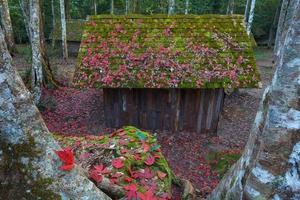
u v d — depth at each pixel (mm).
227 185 2361
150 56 7652
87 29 8359
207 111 8141
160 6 18531
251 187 1905
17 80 1888
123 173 3311
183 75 7348
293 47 1645
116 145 3949
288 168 1752
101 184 2795
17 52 16875
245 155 2172
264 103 2051
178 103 8094
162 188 3312
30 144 1903
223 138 8250
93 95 11102
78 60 7770
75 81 7422
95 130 8453
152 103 8172
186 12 15906
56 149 2027
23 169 1873
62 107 9953
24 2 10250
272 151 1781
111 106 8289
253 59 7562
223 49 7684
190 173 6395
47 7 20750
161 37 8016
